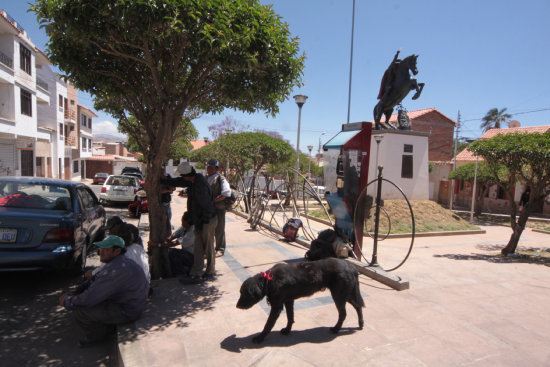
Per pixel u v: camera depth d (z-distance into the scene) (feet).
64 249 14.88
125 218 37.17
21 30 61.11
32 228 14.43
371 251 25.41
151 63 14.20
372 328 11.82
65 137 107.55
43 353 10.68
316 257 18.44
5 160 60.29
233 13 13.51
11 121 58.08
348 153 20.61
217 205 21.06
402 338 11.09
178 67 16.31
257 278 10.32
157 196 16.03
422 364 9.58
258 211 32.45
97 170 153.38
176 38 13.88
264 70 16.08
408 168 40.01
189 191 16.11
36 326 12.37
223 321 12.24
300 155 66.64
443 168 82.84
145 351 10.09
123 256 11.21
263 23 14.57
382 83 40.42
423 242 30.71
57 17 13.23
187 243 17.85
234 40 13.51
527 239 35.32
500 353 10.20
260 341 10.72
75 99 116.78
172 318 12.30
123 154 204.64
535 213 64.75
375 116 41.50
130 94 16.33
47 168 83.87
